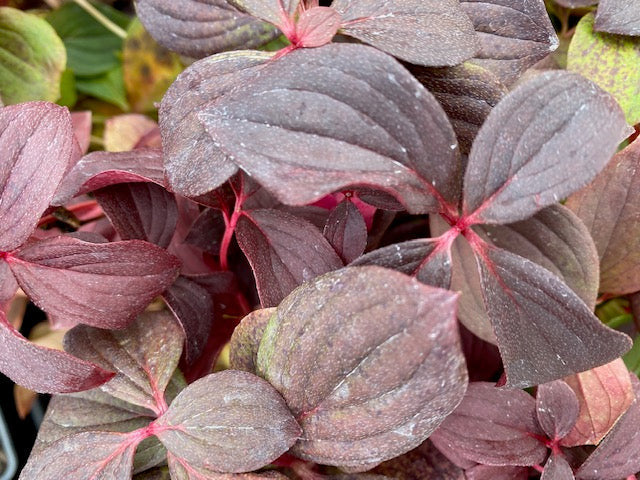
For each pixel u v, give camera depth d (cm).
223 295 21
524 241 18
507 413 17
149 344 18
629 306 23
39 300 17
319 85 14
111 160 19
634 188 19
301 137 14
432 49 16
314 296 14
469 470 18
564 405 17
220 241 21
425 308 13
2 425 31
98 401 19
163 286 18
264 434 15
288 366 15
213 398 15
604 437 17
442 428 17
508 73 18
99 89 36
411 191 14
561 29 27
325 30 16
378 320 13
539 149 14
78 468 16
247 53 17
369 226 20
